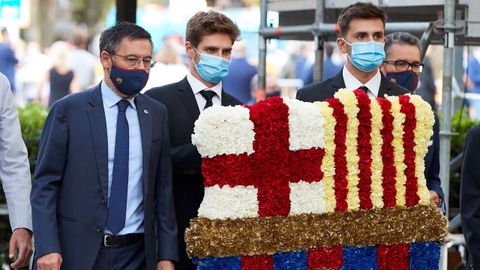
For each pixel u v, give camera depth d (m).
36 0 27.52
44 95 18.52
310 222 5.28
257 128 5.17
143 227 5.22
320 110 5.32
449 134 6.95
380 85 5.93
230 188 5.12
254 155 5.17
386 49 6.52
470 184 5.55
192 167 5.62
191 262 5.73
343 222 5.36
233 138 5.12
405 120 5.50
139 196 5.21
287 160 5.24
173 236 5.29
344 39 5.84
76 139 5.15
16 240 5.36
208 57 5.81
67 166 5.18
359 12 5.77
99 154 5.15
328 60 14.26
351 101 5.38
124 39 5.14
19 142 5.45
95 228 5.11
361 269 5.41
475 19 7.02
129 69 5.14
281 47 17.84
